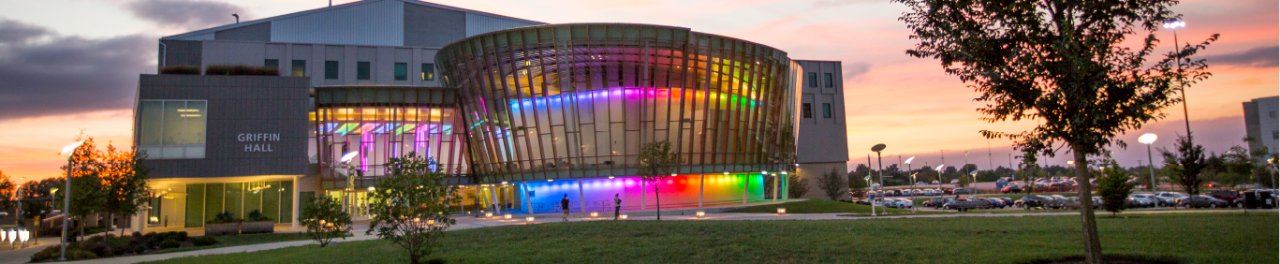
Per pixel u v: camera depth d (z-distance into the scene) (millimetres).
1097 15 11445
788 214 41844
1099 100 11695
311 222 24078
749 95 49688
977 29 12539
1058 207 53406
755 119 50406
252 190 43531
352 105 49562
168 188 42750
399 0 69125
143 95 38000
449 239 22062
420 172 16391
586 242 19547
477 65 47969
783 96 53375
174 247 28234
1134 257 14094
